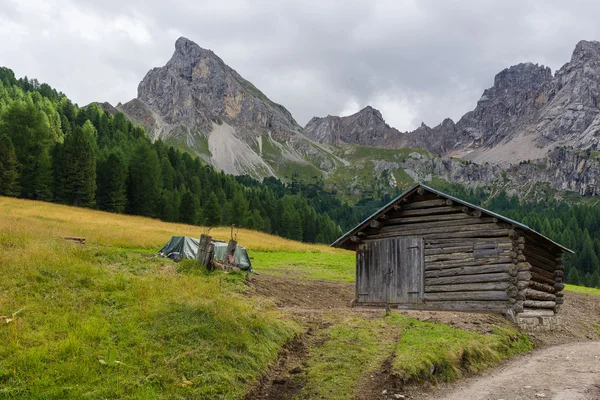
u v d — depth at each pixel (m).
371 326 16.67
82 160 106.12
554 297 24.97
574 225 184.50
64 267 17.25
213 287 18.00
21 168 102.88
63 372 10.62
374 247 24.14
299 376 12.95
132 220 76.25
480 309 20.91
